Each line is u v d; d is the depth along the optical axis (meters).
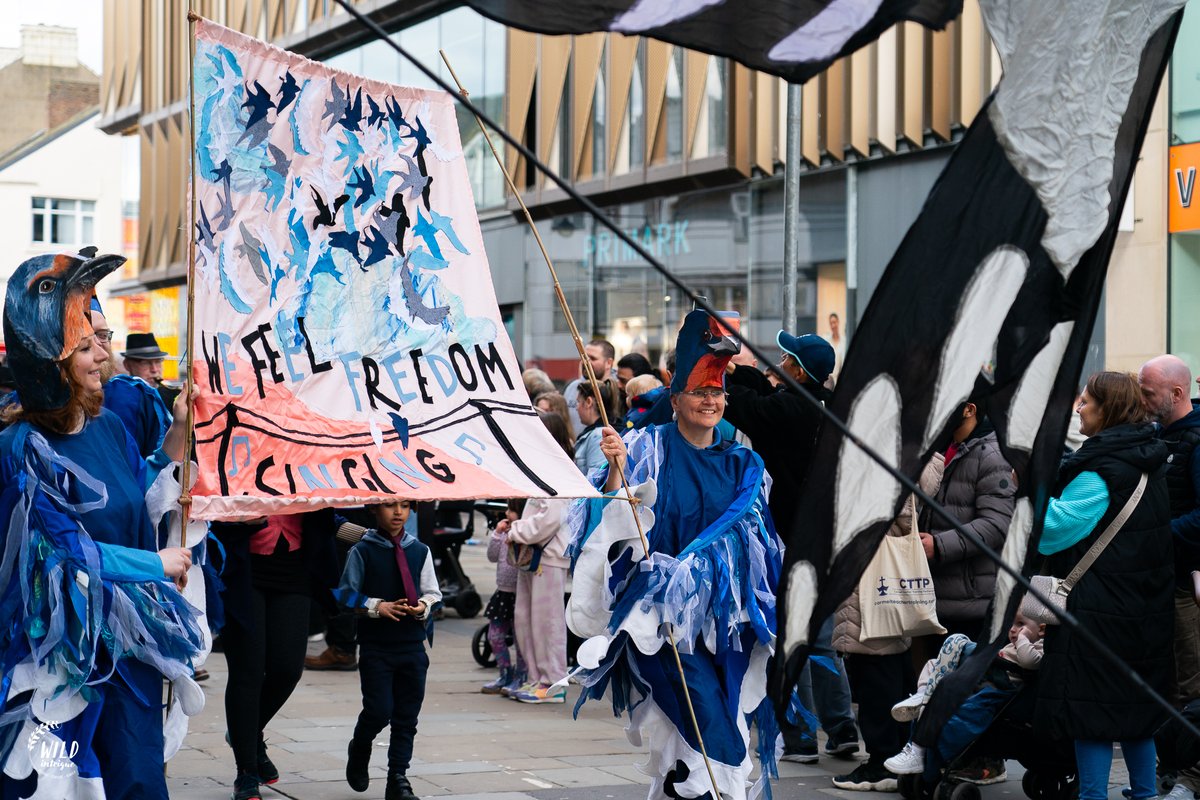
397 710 6.17
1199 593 6.42
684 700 4.75
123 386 5.78
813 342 6.32
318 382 4.46
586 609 4.90
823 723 7.29
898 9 3.84
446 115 4.85
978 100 15.58
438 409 4.65
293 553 6.09
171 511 4.21
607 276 22.42
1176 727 5.92
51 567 3.81
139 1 36.25
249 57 4.39
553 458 4.71
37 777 3.79
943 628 6.40
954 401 3.66
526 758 7.13
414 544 6.27
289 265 4.45
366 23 2.97
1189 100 13.96
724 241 20.16
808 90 18.05
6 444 3.86
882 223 17.22
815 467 3.59
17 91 50.00
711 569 4.79
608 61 22.22
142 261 36.56
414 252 4.73
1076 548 5.59
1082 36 3.70
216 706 8.46
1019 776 7.00
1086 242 3.73
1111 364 14.69
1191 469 6.49
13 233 44.50
